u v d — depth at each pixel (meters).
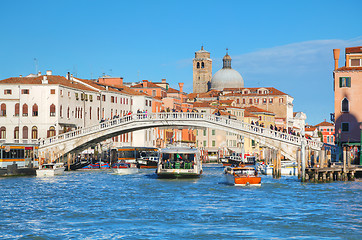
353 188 51.19
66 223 33.41
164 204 40.72
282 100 162.88
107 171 78.44
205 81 199.62
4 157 64.00
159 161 63.09
